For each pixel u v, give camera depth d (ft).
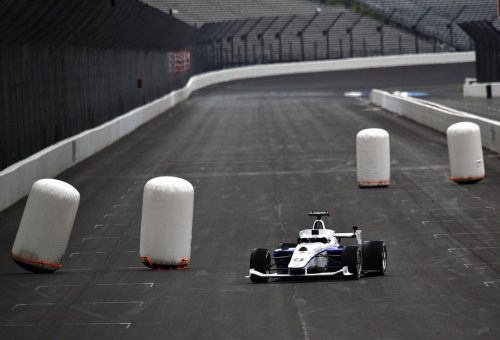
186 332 147.43
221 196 314.96
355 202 294.05
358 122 586.04
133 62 602.85
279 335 143.64
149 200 205.87
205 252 227.20
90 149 442.50
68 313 163.12
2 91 310.45
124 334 147.13
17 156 327.88
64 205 205.26
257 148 455.22
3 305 171.12
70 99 418.10
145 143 494.59
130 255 225.97
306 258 178.50
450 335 140.26
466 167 322.14
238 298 171.73
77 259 222.07
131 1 467.93
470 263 200.34
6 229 265.13
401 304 162.61
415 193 306.76
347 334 142.72
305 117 638.53
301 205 291.99
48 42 368.89
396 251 217.36
